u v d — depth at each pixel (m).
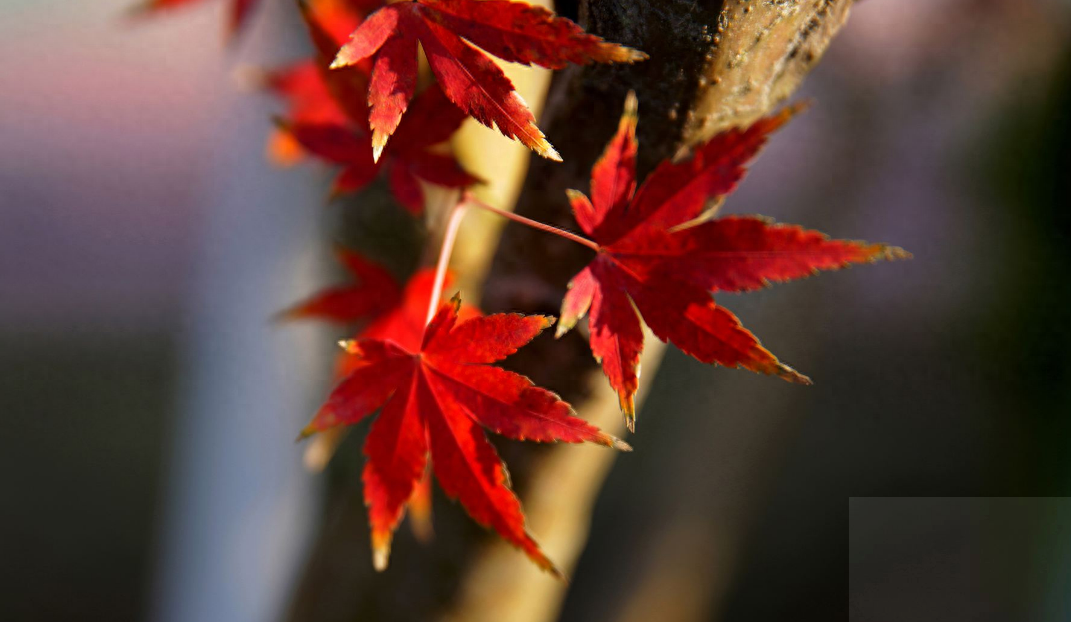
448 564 0.38
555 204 0.34
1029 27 0.80
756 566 1.73
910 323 2.06
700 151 0.32
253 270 0.51
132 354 2.02
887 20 0.73
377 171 0.36
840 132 0.73
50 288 2.15
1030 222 1.32
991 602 1.63
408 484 0.32
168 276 2.25
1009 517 1.61
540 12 0.30
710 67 0.32
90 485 1.69
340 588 0.40
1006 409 1.59
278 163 0.41
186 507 0.60
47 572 1.55
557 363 0.35
